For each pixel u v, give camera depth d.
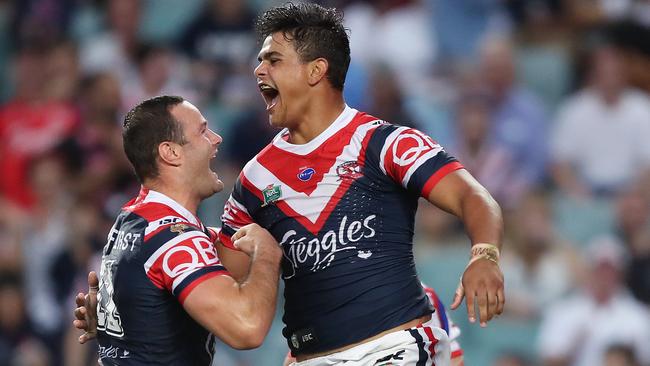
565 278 30.20
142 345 13.68
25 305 32.16
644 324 29.47
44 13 39.69
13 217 33.50
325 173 13.61
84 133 35.66
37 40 39.22
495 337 29.80
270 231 13.94
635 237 30.97
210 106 35.09
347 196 13.53
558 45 35.59
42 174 34.81
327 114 13.84
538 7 36.31
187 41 37.12
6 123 36.19
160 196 14.01
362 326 13.45
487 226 12.49
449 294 30.11
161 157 14.03
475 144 33.00
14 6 40.22
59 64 38.16
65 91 36.91
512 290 30.16
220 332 13.00
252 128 33.88
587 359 29.36
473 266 12.23
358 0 37.09
